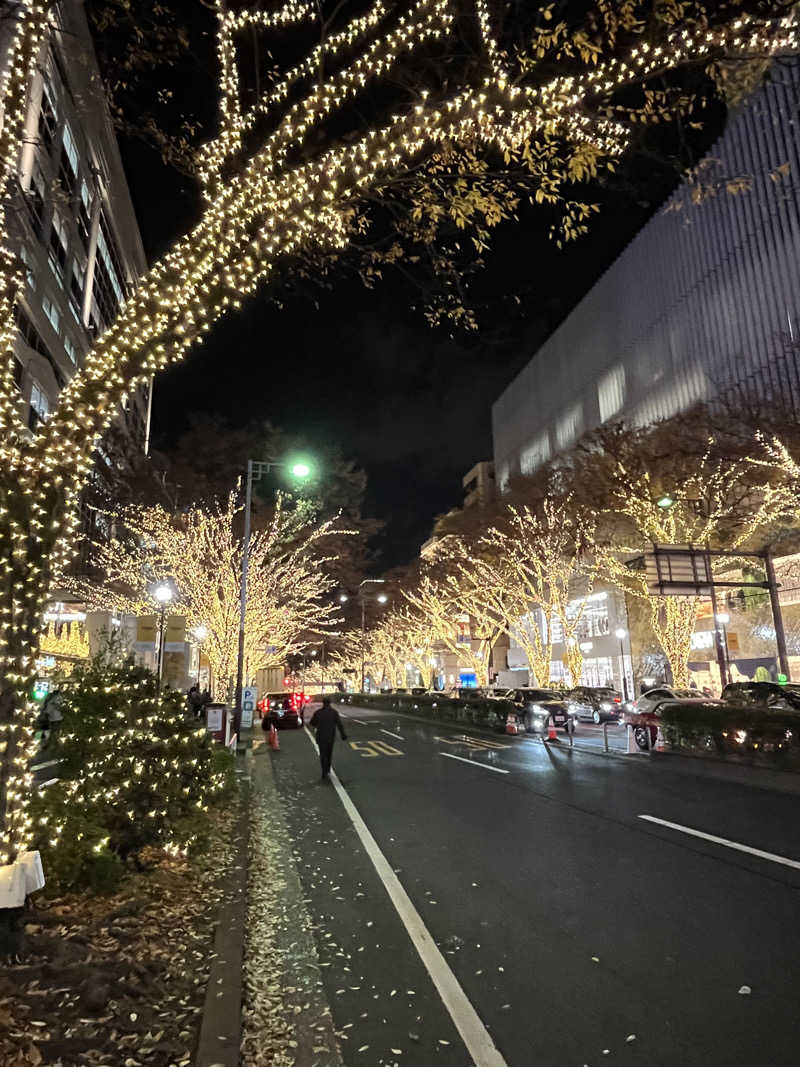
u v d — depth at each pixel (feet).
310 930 19.60
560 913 20.31
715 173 19.47
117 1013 12.86
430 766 56.65
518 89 16.29
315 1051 12.84
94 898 18.66
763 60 17.10
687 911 19.95
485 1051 12.90
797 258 120.16
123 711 23.02
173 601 77.61
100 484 103.60
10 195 17.76
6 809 15.25
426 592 145.69
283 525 94.73
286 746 79.71
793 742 43.24
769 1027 13.39
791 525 93.86
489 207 20.31
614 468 96.89
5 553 15.74
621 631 139.03
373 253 21.77
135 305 17.53
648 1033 13.35
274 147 17.25
